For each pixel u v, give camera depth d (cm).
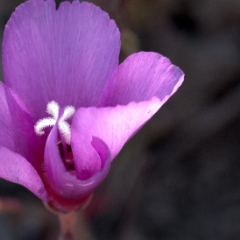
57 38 11
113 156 10
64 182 10
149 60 10
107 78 11
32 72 11
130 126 10
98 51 11
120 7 15
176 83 10
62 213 11
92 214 16
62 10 11
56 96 11
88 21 11
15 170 10
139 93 10
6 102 11
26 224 16
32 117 11
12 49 11
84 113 10
